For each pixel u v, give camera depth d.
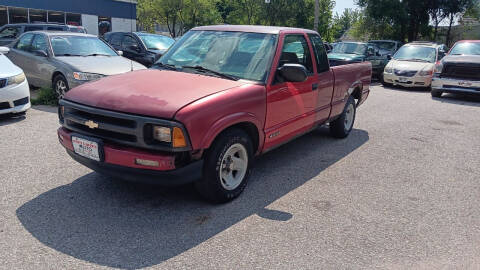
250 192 4.39
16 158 5.05
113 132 3.62
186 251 3.16
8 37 13.52
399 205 4.24
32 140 5.82
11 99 6.75
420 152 6.30
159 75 4.32
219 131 3.65
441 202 4.37
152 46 12.61
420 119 8.97
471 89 11.50
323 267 3.03
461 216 4.04
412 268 3.08
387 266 3.09
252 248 3.25
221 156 3.80
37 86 9.17
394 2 29.08
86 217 3.63
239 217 3.78
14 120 6.94
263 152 4.57
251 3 43.34
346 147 6.42
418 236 3.58
